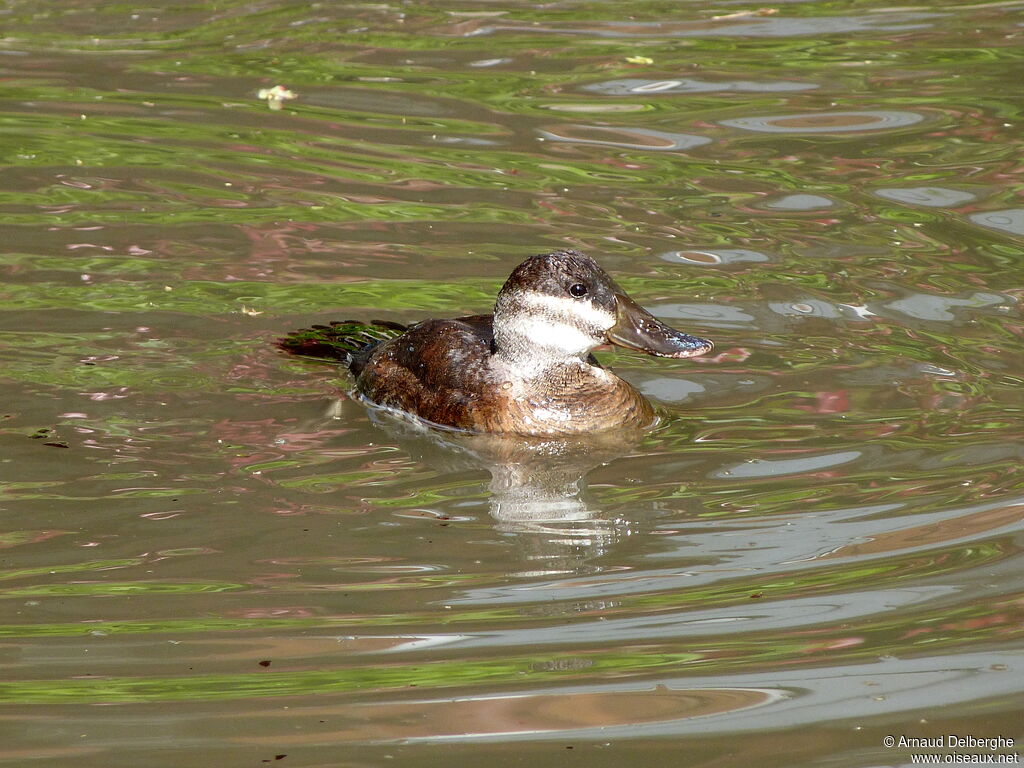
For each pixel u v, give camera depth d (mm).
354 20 21422
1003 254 13492
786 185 15297
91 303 12766
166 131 16906
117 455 10266
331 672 7445
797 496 9570
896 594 8172
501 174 15633
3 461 10102
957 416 10688
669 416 11102
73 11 21766
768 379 11516
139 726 6973
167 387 11414
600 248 13805
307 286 13172
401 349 11633
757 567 8562
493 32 20750
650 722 6969
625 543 8969
